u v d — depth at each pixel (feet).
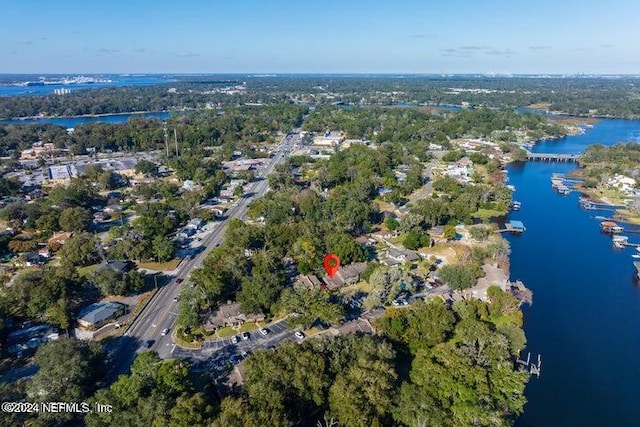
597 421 348.59
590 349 439.63
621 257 652.48
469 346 370.12
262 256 534.37
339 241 574.15
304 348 346.33
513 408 323.98
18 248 606.14
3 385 307.78
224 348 407.85
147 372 321.32
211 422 276.00
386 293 481.05
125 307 477.77
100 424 281.13
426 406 299.79
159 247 589.32
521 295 525.34
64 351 332.39
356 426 284.82
